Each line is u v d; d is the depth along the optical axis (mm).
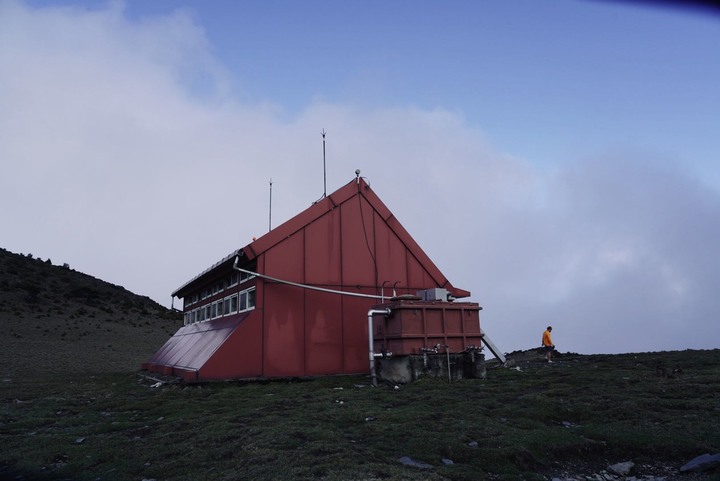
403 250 21844
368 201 21469
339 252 20250
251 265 19406
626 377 14359
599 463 7059
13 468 6891
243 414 10148
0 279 64812
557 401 10547
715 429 7785
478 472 6270
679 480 6234
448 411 9859
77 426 10055
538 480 6188
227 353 17109
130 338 52594
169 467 6574
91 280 85500
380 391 13867
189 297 30812
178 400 13117
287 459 6512
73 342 45188
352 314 19859
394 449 7199
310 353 18609
